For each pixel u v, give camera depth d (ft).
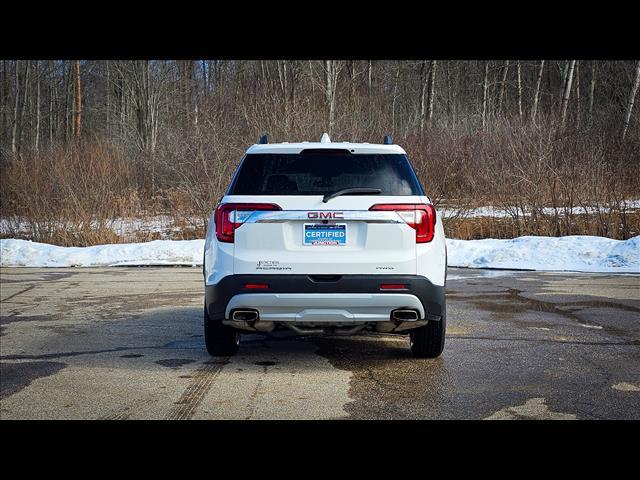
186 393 17.85
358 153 20.04
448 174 65.62
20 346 23.70
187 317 29.22
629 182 64.23
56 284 40.22
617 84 138.41
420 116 139.03
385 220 18.93
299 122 70.90
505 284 38.91
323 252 18.85
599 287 37.37
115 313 30.30
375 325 19.34
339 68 91.97
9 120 163.12
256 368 20.36
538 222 57.88
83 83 184.75
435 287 19.08
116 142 99.71
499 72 166.61
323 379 19.08
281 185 19.45
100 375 19.72
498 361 21.07
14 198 67.21
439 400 17.11
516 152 62.90
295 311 18.89
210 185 63.31
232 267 18.95
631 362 20.94
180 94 128.06
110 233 61.31
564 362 20.94
